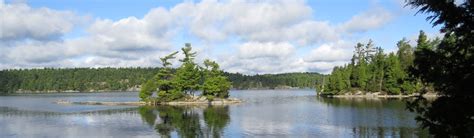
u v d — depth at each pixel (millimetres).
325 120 62094
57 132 53344
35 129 56312
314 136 47562
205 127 57062
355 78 146750
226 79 121500
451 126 10719
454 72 10492
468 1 10297
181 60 116250
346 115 68562
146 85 112312
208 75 119438
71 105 108938
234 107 96562
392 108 79438
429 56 11039
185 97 115750
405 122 56344
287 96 165125
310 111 79500
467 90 10320
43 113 82312
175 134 51062
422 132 47375
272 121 62750
